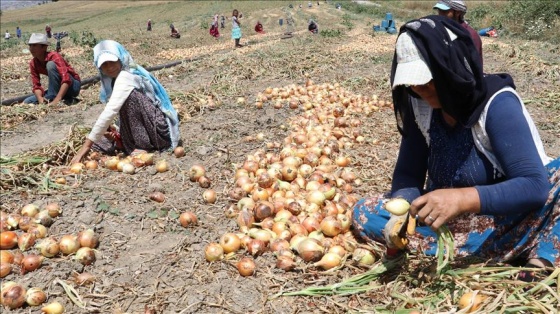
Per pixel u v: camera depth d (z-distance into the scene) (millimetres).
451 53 2150
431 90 2340
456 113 2359
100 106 8477
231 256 3299
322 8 44312
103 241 3588
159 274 3170
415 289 2766
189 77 10555
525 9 19531
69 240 3373
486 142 2488
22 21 68125
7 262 3223
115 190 4391
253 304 2873
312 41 18062
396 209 2602
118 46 5215
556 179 2547
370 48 14438
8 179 4484
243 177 4480
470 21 23219
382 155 5344
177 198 4332
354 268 3115
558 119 6492
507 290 2555
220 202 4266
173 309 2855
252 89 8828
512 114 2338
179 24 40031
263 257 3266
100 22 54438
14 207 4047
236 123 6492
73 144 5586
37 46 8469
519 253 2750
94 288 3059
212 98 7891
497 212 2344
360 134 6012
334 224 3412
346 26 29781
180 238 3633
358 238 3379
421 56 2180
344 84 9055
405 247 2973
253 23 36781
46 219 3719
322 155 5145
